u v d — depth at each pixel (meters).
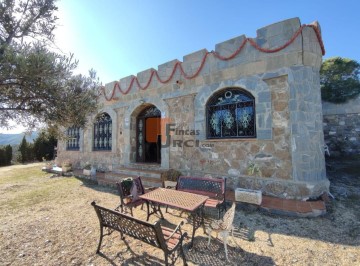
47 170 11.26
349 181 6.11
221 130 6.11
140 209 4.90
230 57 5.77
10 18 2.89
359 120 8.29
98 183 7.78
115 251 3.15
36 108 3.01
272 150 5.11
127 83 8.76
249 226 3.88
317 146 4.98
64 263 2.85
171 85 7.17
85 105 3.61
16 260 2.92
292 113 4.86
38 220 4.37
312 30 5.02
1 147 16.88
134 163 8.40
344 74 8.95
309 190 4.61
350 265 2.72
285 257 2.92
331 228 3.71
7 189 7.37
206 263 2.83
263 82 5.29
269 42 5.25
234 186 5.62
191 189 4.60
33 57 2.47
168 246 2.60
